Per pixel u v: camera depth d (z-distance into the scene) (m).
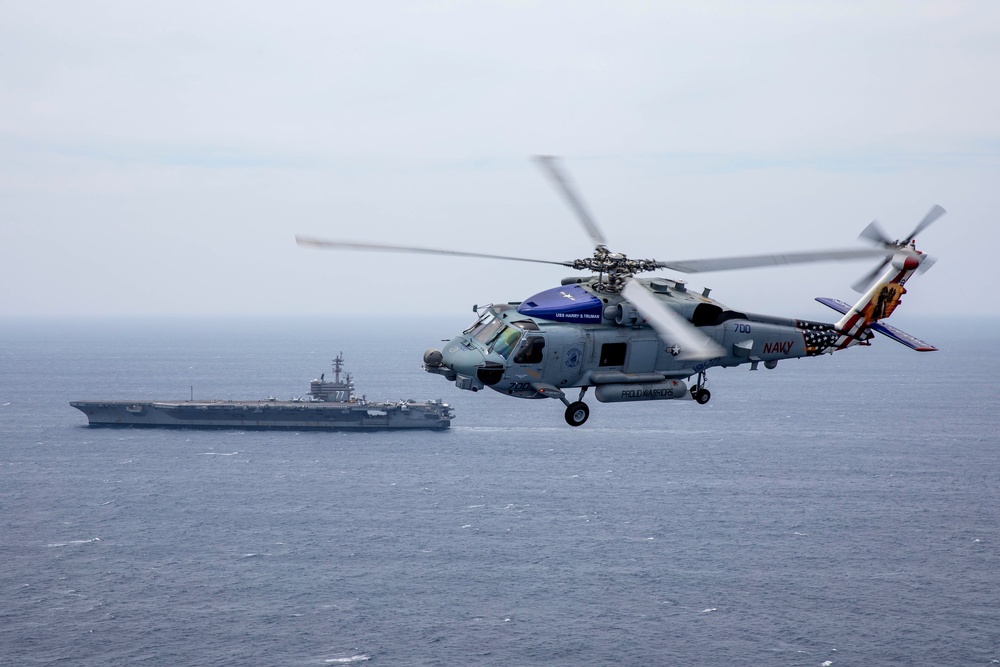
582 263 24.16
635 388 24.30
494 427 187.88
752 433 182.12
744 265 20.94
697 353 20.41
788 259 20.48
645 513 108.56
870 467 141.12
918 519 106.12
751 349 26.14
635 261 23.75
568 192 23.23
